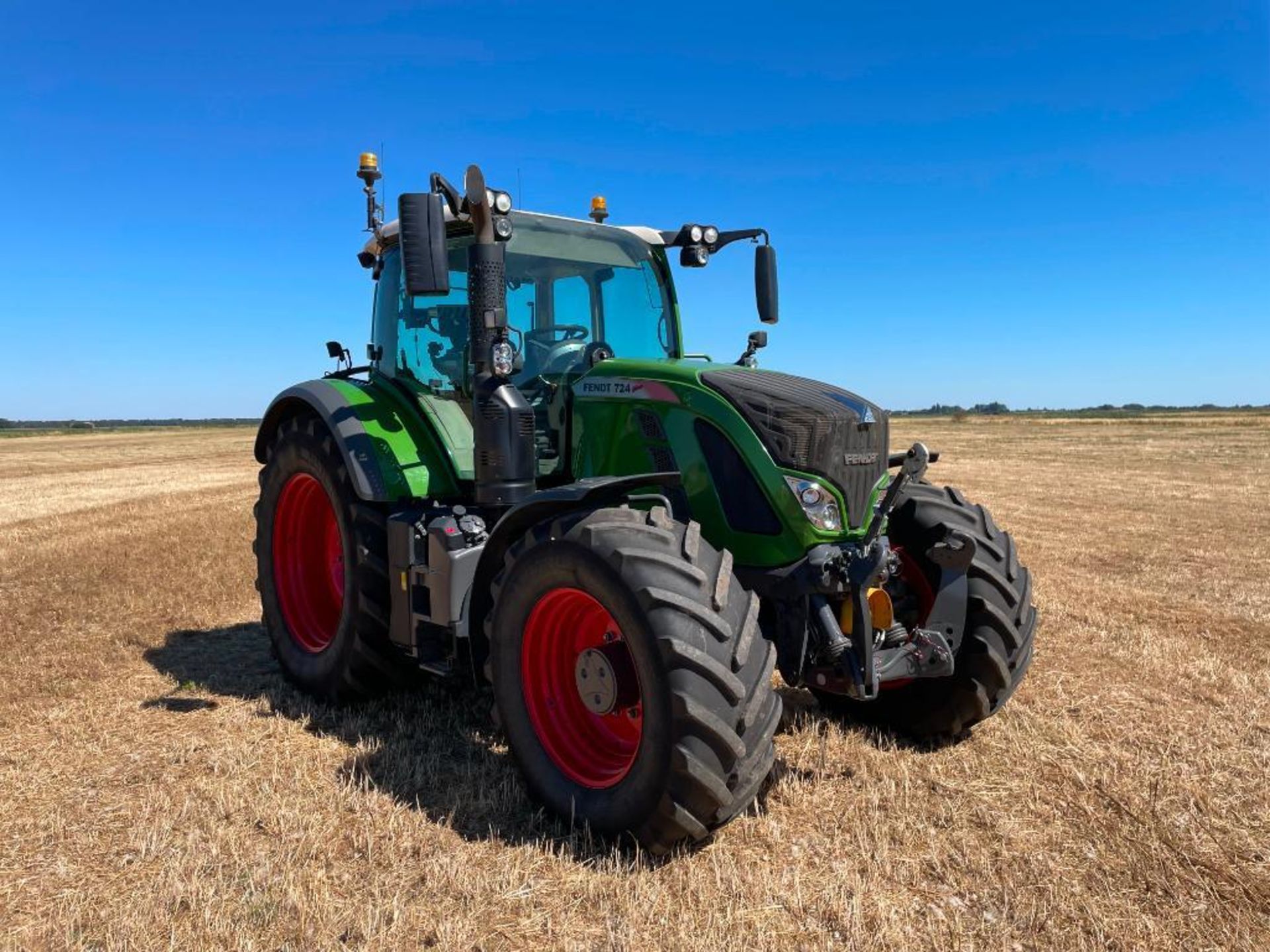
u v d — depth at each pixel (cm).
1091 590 725
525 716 332
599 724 337
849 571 332
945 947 249
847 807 334
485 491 381
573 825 312
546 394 433
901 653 346
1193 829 314
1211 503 1421
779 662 347
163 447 4281
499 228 373
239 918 263
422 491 421
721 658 280
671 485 356
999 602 383
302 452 477
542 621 331
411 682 457
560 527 319
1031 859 295
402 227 336
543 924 260
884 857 296
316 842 308
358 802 338
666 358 475
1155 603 681
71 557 901
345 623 442
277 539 507
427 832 315
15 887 285
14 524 1201
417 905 270
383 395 469
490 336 379
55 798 348
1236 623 621
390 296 482
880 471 368
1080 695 458
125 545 978
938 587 378
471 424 441
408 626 405
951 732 394
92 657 545
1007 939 252
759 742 288
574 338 453
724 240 475
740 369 389
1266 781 352
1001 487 1730
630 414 381
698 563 296
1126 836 309
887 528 407
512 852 299
